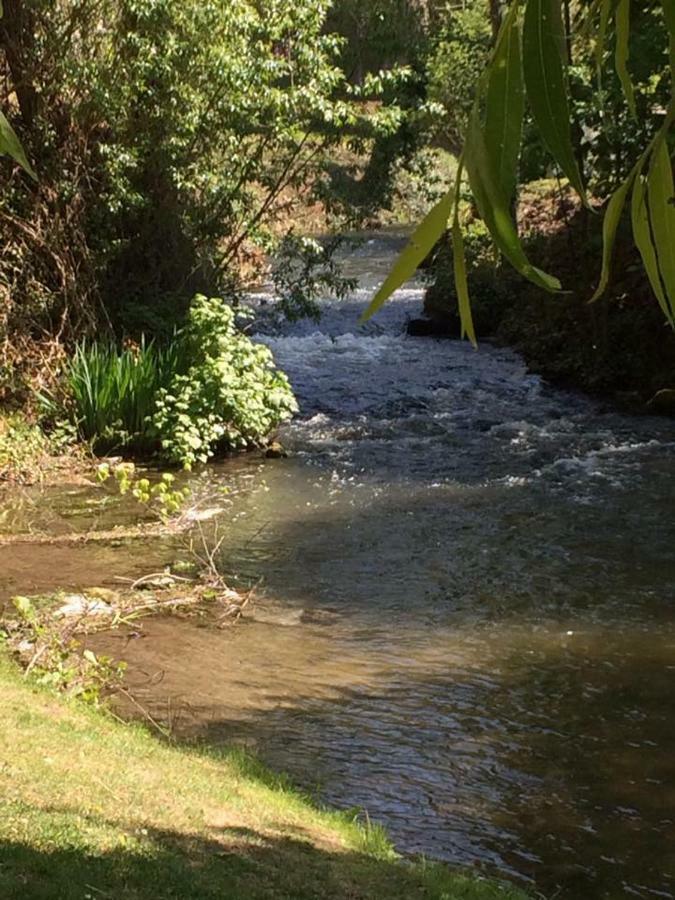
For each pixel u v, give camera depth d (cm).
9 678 648
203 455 1251
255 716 662
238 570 914
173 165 1446
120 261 1471
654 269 110
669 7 100
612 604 838
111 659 732
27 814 445
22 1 1323
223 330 1331
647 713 670
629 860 523
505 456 1279
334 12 2105
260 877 435
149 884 400
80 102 1374
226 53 1377
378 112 1509
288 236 1603
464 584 884
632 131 1309
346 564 931
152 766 546
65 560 925
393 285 108
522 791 585
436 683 713
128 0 1304
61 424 1273
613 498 1103
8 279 1373
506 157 104
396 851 523
